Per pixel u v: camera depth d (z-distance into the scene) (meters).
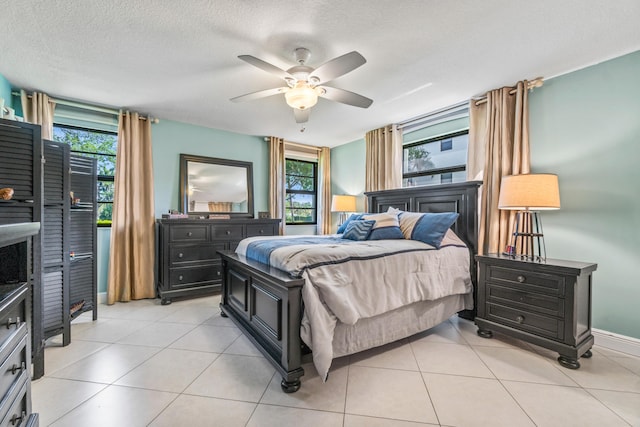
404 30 1.90
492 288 2.35
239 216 4.19
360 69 2.43
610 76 2.25
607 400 1.57
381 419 1.42
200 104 3.18
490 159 2.85
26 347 1.17
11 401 1.02
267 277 1.80
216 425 1.37
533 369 1.88
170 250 3.26
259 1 1.63
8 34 1.91
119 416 1.42
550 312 2.01
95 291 2.75
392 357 2.05
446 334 2.45
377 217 2.88
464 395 1.61
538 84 2.56
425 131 3.74
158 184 3.64
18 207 1.70
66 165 2.26
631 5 1.66
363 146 4.62
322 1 1.63
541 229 2.60
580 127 2.39
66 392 1.62
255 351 2.13
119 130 3.26
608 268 2.24
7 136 1.68
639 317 2.11
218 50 2.12
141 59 2.24
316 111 3.42
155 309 3.08
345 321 1.70
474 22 1.83
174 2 1.63
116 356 2.04
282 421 1.40
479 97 3.01
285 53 2.16
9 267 1.22
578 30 1.90
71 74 2.48
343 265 1.85
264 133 4.34
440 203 2.98
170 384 1.70
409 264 2.17
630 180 2.15
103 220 3.39
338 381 1.75
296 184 5.08
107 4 1.64
